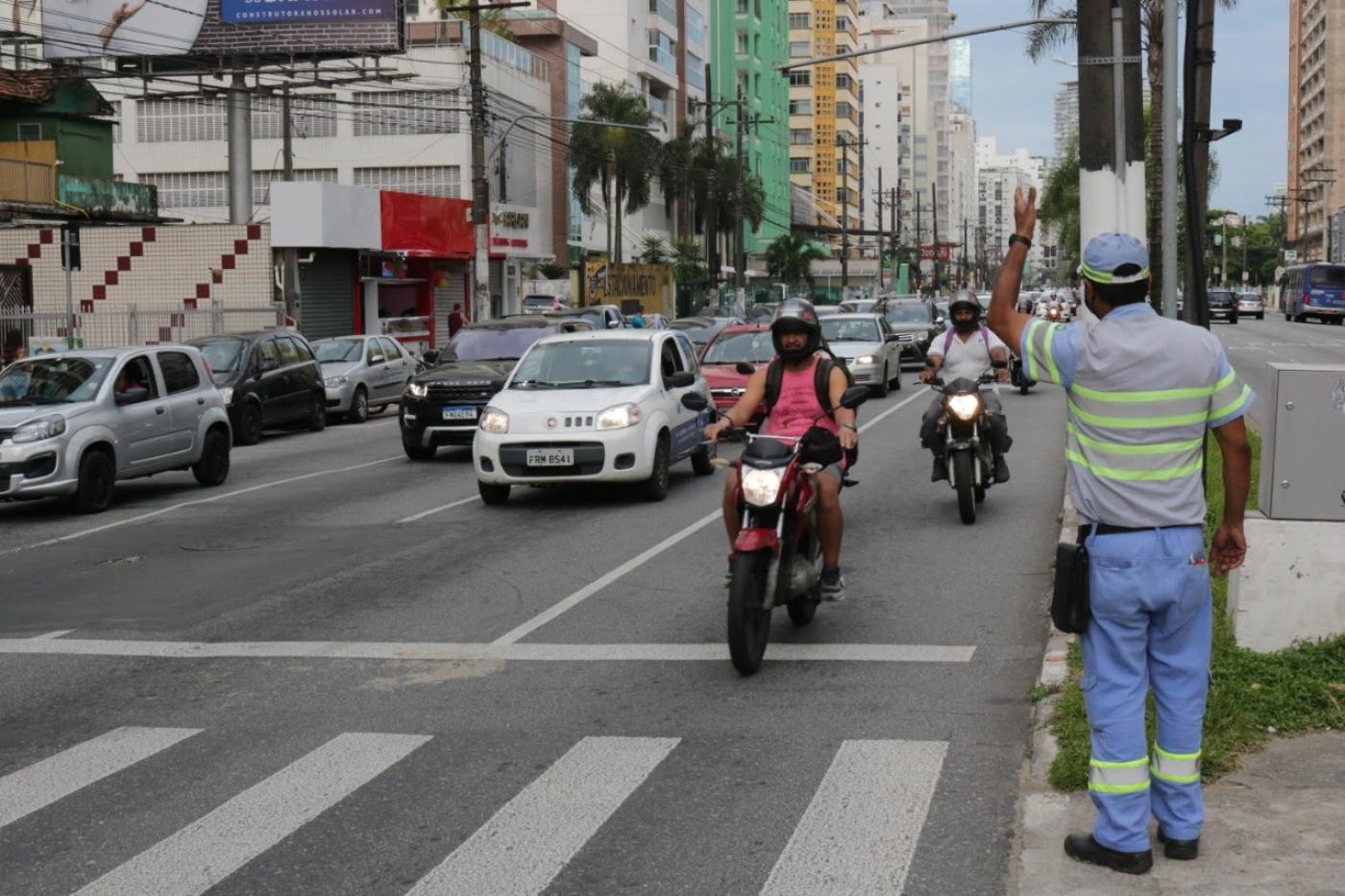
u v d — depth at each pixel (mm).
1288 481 7031
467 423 19484
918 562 10930
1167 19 9836
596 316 33156
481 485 14711
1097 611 4699
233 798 5863
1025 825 5156
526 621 9156
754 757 6238
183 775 6211
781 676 7656
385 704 7301
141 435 16016
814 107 147875
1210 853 4848
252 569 11469
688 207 94750
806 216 139250
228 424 17828
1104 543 4668
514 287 62062
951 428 12633
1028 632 8516
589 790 5840
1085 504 4703
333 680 7824
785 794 5719
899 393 29859
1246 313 86688
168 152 59438
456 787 5941
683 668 7867
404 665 8125
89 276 38625
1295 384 6992
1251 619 7145
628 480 14406
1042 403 26703
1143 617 4672
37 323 34469
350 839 5344
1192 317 9156
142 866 5125
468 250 47406
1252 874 4660
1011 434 20734
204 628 9266
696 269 79938
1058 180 112375
